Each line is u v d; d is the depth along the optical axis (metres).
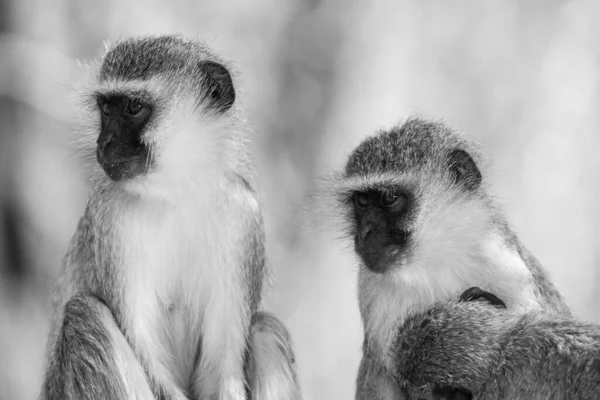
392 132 14.02
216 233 12.85
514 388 11.48
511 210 26.58
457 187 13.47
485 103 27.61
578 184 26.95
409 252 13.12
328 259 25.55
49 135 24.23
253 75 28.25
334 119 27.48
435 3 27.62
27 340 23.44
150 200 12.76
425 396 11.66
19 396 22.70
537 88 27.58
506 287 13.12
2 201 23.84
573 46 27.69
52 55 24.42
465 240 13.22
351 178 13.63
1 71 23.64
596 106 27.45
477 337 11.73
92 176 13.32
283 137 27.89
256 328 13.21
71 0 26.56
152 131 12.73
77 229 13.69
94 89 13.18
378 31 27.42
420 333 11.93
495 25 27.83
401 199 13.34
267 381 12.97
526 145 27.20
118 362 12.39
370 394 13.21
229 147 13.05
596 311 26.38
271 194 27.11
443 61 27.69
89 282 13.08
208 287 12.95
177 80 12.99
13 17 25.33
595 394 11.08
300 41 28.16
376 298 13.26
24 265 24.02
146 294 12.74
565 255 26.47
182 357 13.31
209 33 28.36
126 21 27.31
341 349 25.06
